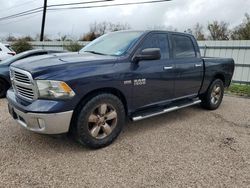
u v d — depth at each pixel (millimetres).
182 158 3395
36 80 3105
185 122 4953
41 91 3109
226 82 6195
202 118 5262
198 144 3873
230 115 5570
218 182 2850
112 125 3727
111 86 3551
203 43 11391
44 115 3049
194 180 2877
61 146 3631
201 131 4461
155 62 4180
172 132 4367
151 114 4254
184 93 4934
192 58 5043
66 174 2916
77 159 3275
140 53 3939
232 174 3025
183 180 2871
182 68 4684
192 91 5152
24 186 2656
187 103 5129
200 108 6070
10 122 4590
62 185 2705
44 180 2779
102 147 3635
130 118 4094
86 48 4637
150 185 2758
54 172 2947
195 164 3240
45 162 3168
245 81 10352
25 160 3199
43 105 3068
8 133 4051
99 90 3549
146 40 4129
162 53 4395
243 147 3807
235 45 10430
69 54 3996
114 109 3682
